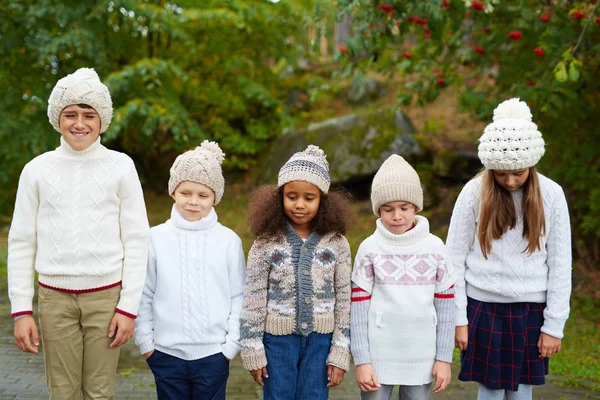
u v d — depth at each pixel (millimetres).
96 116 2389
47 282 2365
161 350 2498
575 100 5109
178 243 2551
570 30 4664
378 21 4652
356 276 2529
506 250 2559
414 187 2480
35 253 2416
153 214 8688
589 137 5441
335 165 7988
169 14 8656
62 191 2357
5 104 7820
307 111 10289
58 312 2365
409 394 2531
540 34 4867
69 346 2383
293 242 2475
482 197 2580
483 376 2609
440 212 7328
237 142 9570
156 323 2514
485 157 2475
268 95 9578
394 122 8016
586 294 5535
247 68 10062
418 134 8188
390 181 2473
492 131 2465
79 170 2389
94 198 2379
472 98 5582
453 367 4113
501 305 2586
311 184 2430
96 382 2426
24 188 2387
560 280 2527
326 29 4723
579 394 3682
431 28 4664
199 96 9820
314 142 8383
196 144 8953
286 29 10000
